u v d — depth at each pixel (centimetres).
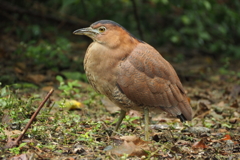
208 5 1847
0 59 1577
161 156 768
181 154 795
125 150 751
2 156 706
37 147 752
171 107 845
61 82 1114
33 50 1554
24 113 922
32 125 866
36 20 2017
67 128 888
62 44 1689
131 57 826
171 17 2219
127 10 2134
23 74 1431
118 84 819
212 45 2161
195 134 940
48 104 1053
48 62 1530
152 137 872
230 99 1347
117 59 820
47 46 1586
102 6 2050
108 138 831
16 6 1936
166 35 2130
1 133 807
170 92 841
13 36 1917
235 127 1023
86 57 841
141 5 2119
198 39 2170
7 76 1337
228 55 2216
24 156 697
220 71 1803
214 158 781
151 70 827
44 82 1384
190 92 1444
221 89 1507
